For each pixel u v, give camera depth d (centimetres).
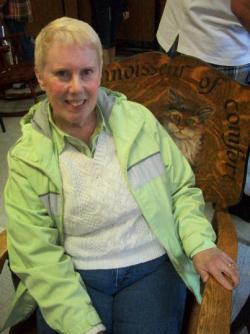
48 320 101
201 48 171
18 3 351
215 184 132
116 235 109
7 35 345
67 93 97
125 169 109
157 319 106
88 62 96
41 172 104
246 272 179
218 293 93
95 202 106
